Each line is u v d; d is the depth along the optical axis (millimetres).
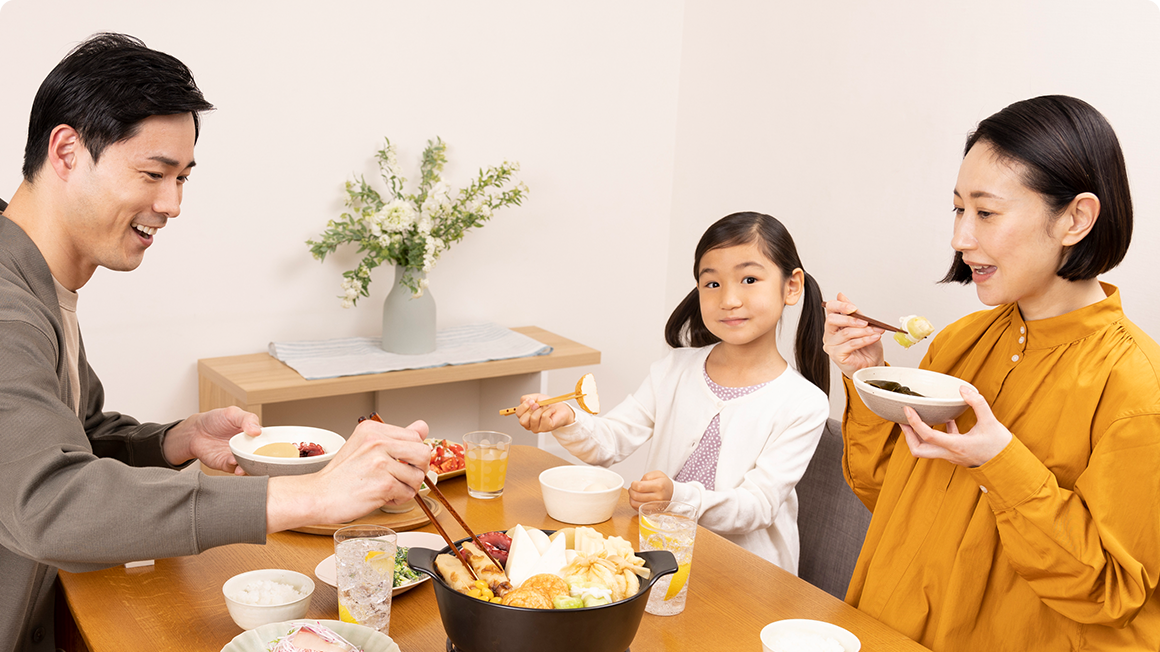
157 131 1097
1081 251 1045
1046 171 1011
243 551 1268
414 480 1033
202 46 2436
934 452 1058
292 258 2689
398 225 2521
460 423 3094
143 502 963
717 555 1329
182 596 1132
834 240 2834
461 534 1359
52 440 978
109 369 2453
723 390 1830
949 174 2482
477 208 2736
